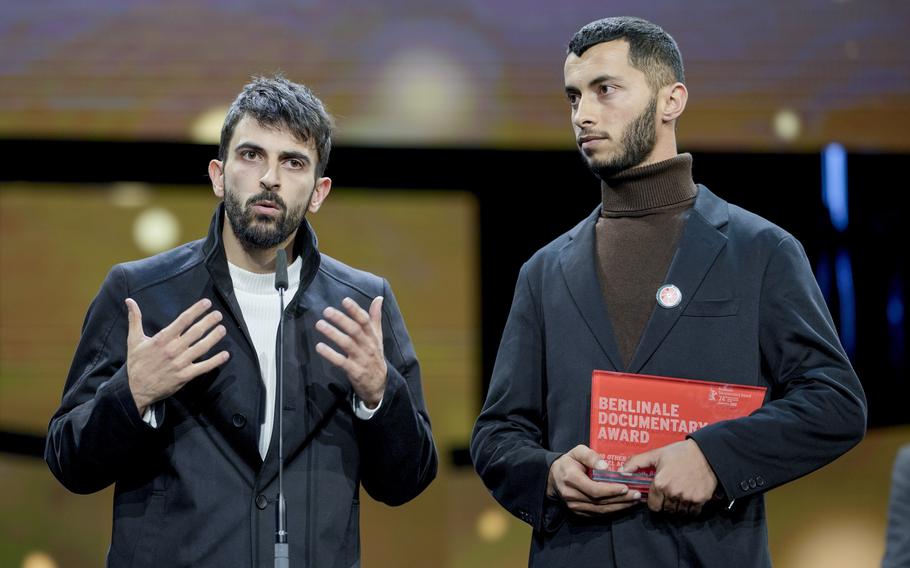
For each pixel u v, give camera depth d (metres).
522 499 5.77
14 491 11.80
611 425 5.55
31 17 11.42
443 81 11.71
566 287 6.04
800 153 12.05
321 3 11.60
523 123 11.76
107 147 11.64
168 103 11.52
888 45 12.01
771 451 5.41
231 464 5.74
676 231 6.00
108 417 5.42
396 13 11.66
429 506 12.27
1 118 11.41
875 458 12.88
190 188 11.82
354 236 12.02
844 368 5.63
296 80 11.59
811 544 12.95
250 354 5.88
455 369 12.18
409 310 12.10
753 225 6.01
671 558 5.55
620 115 5.93
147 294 5.99
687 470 5.36
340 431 5.94
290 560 5.61
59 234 11.73
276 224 5.78
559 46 11.75
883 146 12.08
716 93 11.91
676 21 11.84
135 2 11.49
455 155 12.00
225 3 11.54
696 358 5.70
